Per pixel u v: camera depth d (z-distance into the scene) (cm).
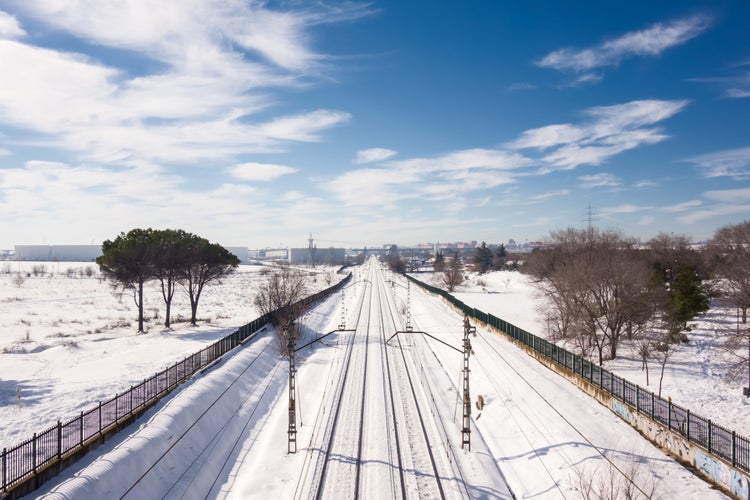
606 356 4084
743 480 1647
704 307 4347
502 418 2848
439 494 1936
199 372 3067
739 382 3275
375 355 4528
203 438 2345
